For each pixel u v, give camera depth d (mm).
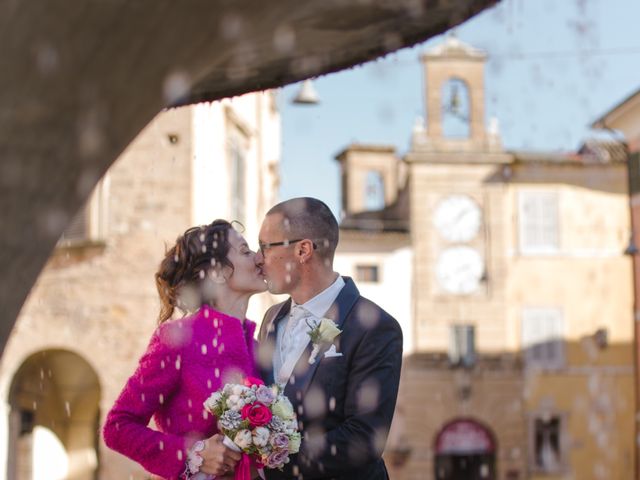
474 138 32406
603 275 31703
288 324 3340
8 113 1926
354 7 2492
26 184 2010
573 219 31953
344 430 3080
